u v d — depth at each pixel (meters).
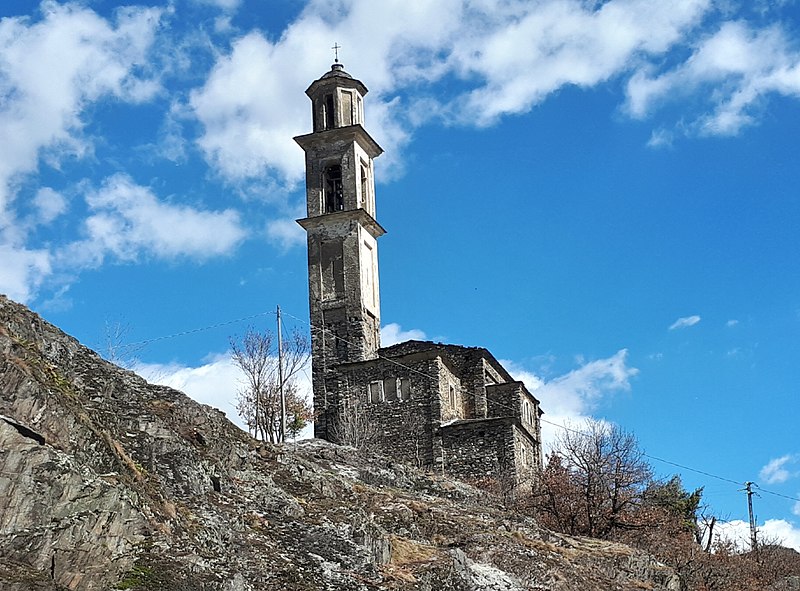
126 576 21.62
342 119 71.88
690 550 50.72
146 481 25.41
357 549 28.31
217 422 32.94
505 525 39.75
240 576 23.44
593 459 53.19
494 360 69.69
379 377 64.38
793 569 59.22
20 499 20.86
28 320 29.53
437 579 29.55
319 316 67.75
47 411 22.91
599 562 37.81
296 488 31.95
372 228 70.75
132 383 30.92
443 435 62.09
